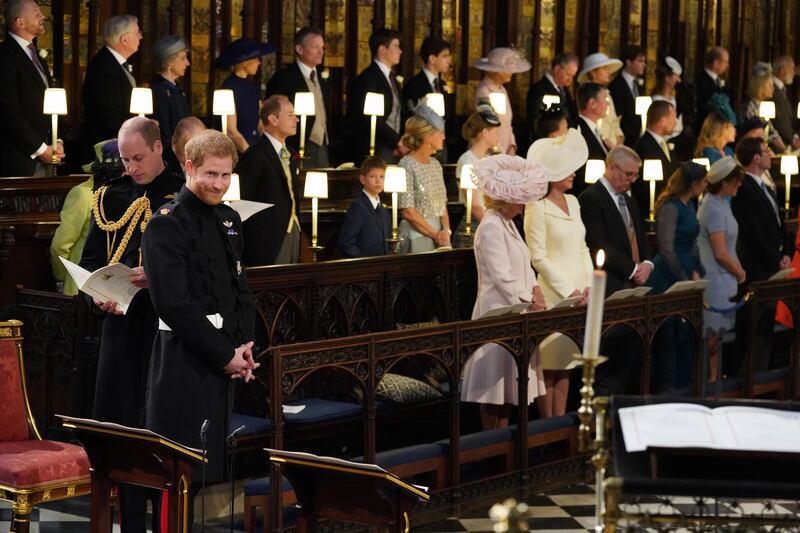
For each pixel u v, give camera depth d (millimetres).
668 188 23594
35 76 25312
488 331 18953
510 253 20031
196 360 14242
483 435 19453
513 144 31953
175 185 15609
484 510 19141
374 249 22703
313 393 19734
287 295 19141
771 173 37781
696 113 40594
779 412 9828
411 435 22016
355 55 37688
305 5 36719
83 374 18406
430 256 21422
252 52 30250
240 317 14594
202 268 14242
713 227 24344
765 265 26281
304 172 27875
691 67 46344
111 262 15375
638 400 9859
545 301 21234
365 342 17250
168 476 12602
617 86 37000
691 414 9602
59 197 23719
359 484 12516
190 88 34781
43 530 17031
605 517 9133
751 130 31500
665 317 22000
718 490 8938
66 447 15273
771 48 48875
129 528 14648
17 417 15547
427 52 32969
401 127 31969
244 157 21859
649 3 44719
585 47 42875
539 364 20375
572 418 20875
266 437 17859
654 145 29922
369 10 37750
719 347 21625
